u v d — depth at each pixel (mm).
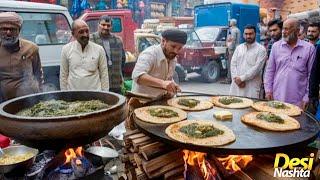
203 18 12508
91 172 2023
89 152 2250
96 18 7246
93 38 4230
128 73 6949
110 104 2143
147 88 2900
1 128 1693
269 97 3748
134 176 2453
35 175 1992
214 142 1874
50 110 1928
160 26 12266
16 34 2920
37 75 3252
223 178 2092
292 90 3494
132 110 2541
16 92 3045
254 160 2109
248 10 11797
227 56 10188
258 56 3959
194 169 2100
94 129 1689
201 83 10109
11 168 1998
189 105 2723
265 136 2021
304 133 2076
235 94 4180
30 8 5227
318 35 4430
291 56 3500
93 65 3504
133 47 7871
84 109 1952
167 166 2129
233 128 2193
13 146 2344
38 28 5375
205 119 2406
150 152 2088
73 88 3480
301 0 15844
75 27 3418
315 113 3479
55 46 5512
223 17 11672
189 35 9898
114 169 2977
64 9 5711
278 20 4324
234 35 9883
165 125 2215
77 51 3461
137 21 13867
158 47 2760
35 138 1622
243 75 3986
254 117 2369
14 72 3020
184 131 2057
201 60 9664
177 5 16688
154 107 2621
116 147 3215
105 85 3654
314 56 3396
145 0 14883
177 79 9258
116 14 7531
